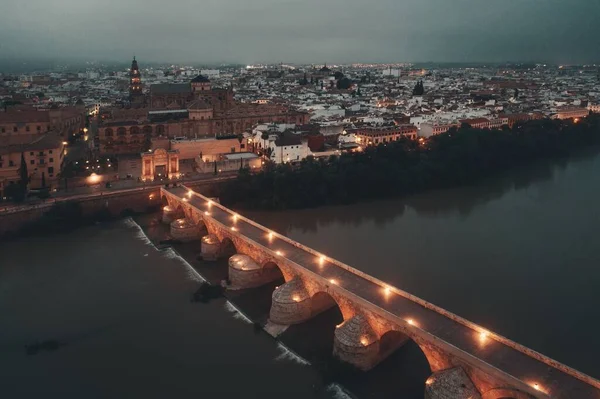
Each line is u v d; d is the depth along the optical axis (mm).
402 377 136875
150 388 135875
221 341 156625
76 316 171250
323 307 170000
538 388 105125
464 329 129625
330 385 134625
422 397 128500
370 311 139625
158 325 165750
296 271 166750
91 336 159750
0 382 138375
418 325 131250
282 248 185250
